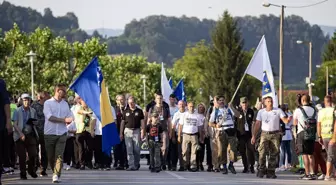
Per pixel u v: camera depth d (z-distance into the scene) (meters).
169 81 66.31
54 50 150.88
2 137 30.31
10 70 146.62
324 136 37.59
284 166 47.69
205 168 50.44
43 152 39.22
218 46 196.75
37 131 39.38
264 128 39.59
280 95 76.62
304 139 38.62
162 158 46.81
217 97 43.09
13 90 146.38
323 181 37.16
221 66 195.62
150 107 44.75
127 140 45.31
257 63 45.09
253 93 196.12
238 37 197.12
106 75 161.50
